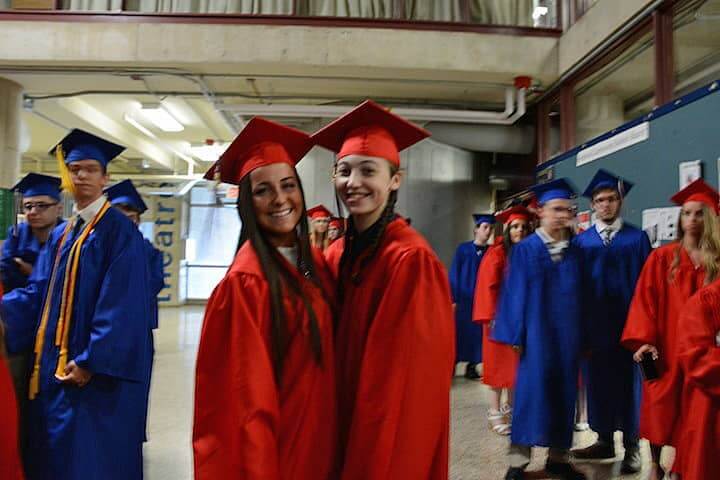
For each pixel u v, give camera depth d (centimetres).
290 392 115
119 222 205
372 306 120
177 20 532
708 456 184
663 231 371
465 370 576
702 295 191
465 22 555
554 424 257
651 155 387
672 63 399
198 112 830
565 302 264
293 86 597
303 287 123
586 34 496
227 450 109
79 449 188
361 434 110
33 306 213
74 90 609
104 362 188
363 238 129
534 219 380
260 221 126
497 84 576
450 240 687
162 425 361
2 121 566
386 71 549
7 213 495
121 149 213
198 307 1202
